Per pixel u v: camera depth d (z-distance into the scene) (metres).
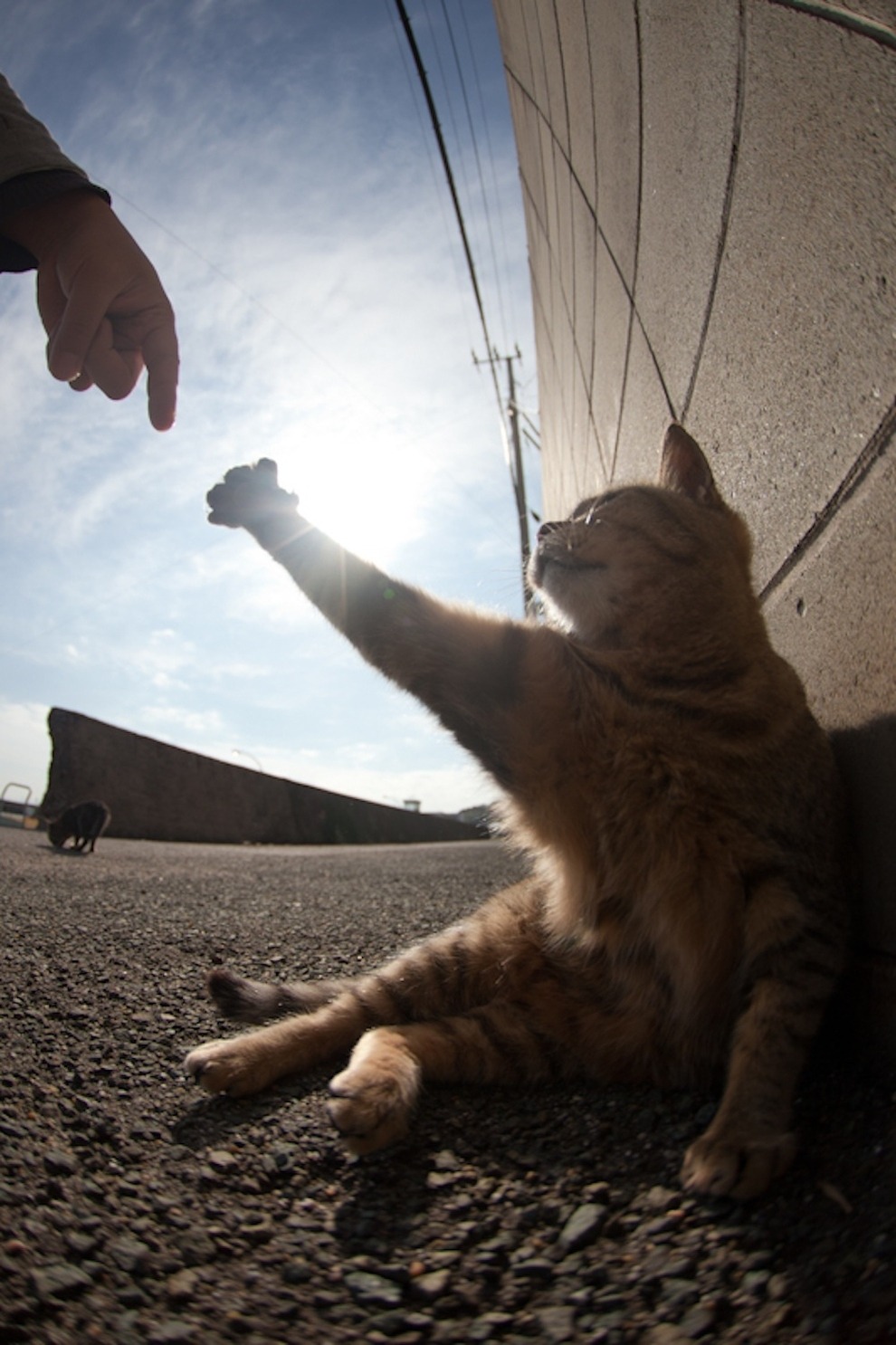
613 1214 0.26
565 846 0.42
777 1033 0.33
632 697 0.42
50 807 2.60
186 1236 0.25
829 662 0.42
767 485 0.49
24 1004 0.45
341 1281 0.23
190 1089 0.36
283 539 0.48
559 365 1.62
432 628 0.44
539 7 1.06
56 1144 0.30
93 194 0.39
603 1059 0.40
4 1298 0.21
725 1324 0.21
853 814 0.40
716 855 0.38
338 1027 0.41
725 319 0.53
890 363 0.34
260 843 3.20
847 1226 0.24
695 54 0.55
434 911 0.88
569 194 1.12
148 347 0.41
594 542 0.48
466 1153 0.31
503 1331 0.21
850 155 0.36
